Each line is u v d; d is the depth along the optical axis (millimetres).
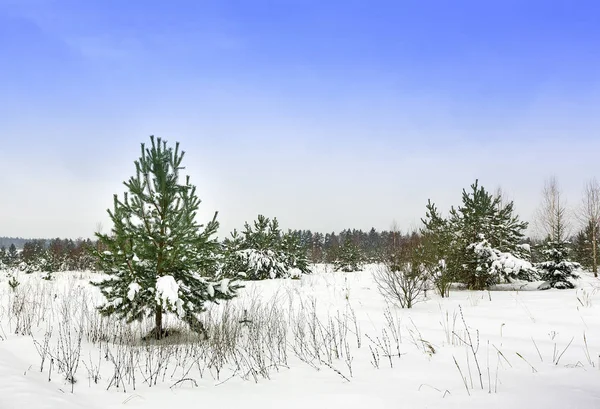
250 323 7648
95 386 4359
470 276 15023
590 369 4172
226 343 6258
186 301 6902
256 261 19562
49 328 7012
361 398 3834
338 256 30719
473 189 15977
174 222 6754
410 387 4078
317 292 13961
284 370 5199
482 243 15070
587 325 6645
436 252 12344
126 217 6711
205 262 7316
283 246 22125
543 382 3824
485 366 4555
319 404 3797
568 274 15297
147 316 7148
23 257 37875
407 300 10078
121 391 4297
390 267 11242
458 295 12469
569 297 10312
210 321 7555
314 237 69812
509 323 7047
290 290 14242
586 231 25781
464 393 3711
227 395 4223
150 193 6840
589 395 3354
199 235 7086
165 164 6973
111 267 6906
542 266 15734
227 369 5359
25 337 5812
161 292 6270
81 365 4965
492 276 14859
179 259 6953
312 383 4527
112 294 6770
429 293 13078
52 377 4359
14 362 4562
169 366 5363
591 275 22703
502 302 10008
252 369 5094
